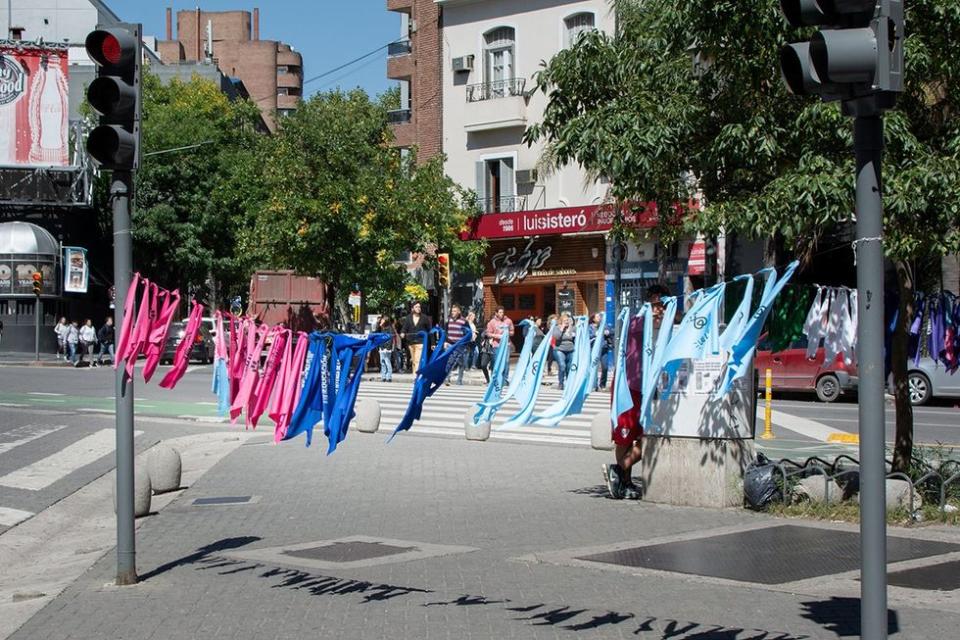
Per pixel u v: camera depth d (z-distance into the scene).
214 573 8.41
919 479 10.52
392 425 20.08
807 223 9.86
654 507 11.05
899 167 9.72
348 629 6.68
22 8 69.12
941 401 25.44
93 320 59.12
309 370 7.51
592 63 11.47
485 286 43.66
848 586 7.53
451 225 40.72
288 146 39.97
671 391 11.12
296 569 8.48
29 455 16.31
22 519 11.89
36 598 8.09
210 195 57.53
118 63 7.70
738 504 10.93
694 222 10.43
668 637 6.38
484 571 8.23
